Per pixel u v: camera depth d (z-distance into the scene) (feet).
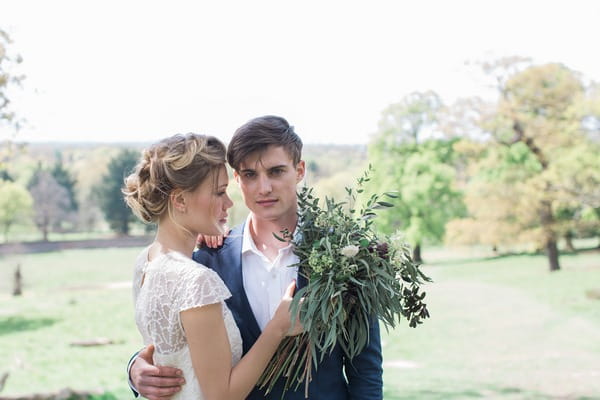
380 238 5.14
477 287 59.31
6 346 47.19
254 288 5.39
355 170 85.81
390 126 77.20
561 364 36.27
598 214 58.39
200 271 4.57
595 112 56.90
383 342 44.60
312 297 4.71
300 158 5.49
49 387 36.50
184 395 4.65
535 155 59.77
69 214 89.92
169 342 4.62
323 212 5.18
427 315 5.11
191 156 4.67
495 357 38.78
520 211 59.77
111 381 37.73
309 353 4.97
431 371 36.22
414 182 72.95
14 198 82.84
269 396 5.17
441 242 73.36
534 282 59.16
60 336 50.34
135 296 5.33
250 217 5.73
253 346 4.77
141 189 4.87
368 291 4.86
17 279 68.39
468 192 67.10
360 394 5.27
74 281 71.10
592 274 59.77
